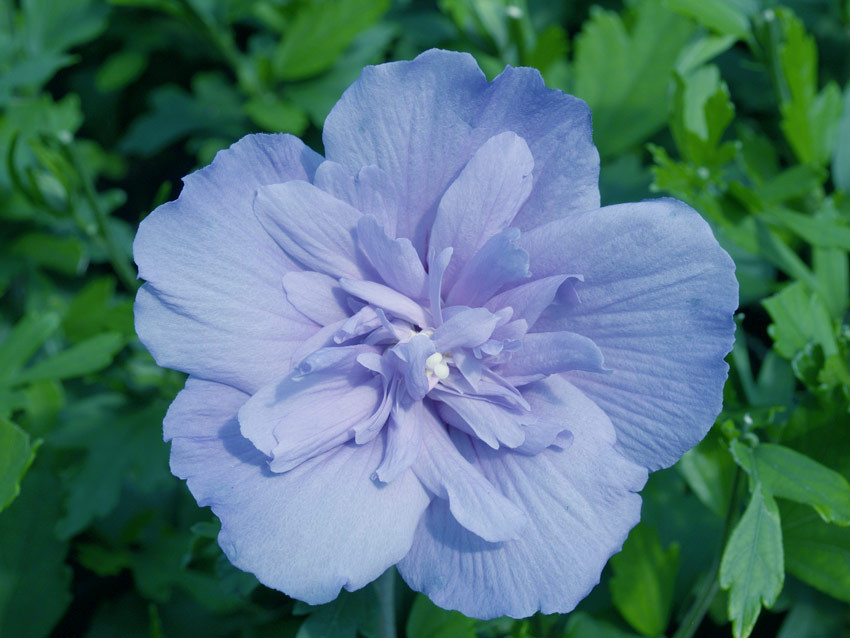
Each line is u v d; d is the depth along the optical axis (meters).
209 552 0.16
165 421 0.11
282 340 0.12
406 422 0.12
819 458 0.15
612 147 0.22
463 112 0.12
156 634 0.18
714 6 0.20
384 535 0.11
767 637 0.20
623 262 0.11
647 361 0.11
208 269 0.11
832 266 0.19
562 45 0.22
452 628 0.15
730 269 0.11
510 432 0.11
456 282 0.12
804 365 0.15
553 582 0.11
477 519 0.11
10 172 0.21
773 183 0.18
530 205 0.12
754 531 0.13
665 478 0.18
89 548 0.21
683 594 0.18
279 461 0.11
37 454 0.19
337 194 0.12
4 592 0.18
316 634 0.13
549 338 0.11
